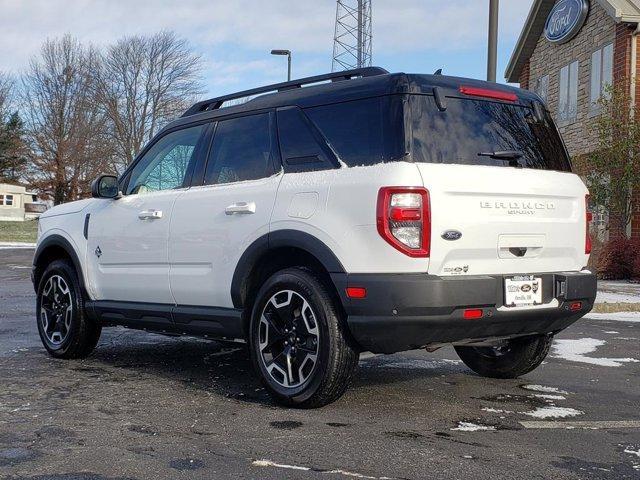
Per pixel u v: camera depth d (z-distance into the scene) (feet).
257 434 13.61
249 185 16.96
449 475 11.47
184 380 18.52
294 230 15.49
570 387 18.24
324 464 11.92
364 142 15.20
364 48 127.24
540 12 68.08
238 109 18.20
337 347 14.92
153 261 18.95
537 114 17.22
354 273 14.53
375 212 14.26
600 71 58.70
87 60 184.55
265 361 16.03
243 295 16.71
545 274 15.97
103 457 12.24
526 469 11.81
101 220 20.63
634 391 17.85
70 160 176.76
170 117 182.70
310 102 16.49
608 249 50.62
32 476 11.33
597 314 33.47
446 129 15.24
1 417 14.73
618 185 49.78
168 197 18.89
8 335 25.94
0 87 187.21
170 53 183.01
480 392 17.52
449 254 14.46
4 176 186.60
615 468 11.94
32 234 125.49
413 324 14.12
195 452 12.52
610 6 54.19
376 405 16.02
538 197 15.93
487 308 14.79
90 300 20.92
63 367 20.20
